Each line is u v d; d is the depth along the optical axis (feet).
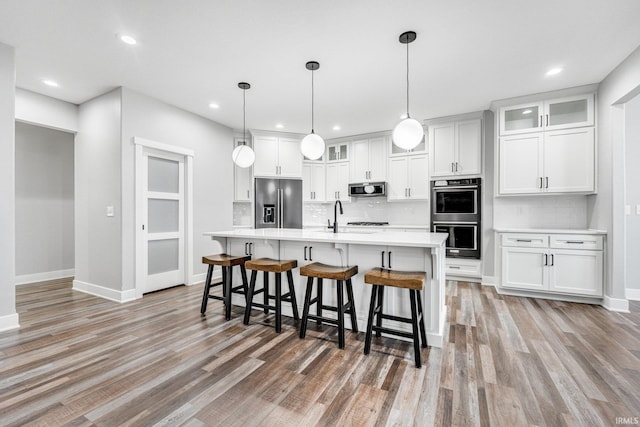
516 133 12.16
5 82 8.29
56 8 6.84
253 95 12.01
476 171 13.85
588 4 6.67
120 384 5.72
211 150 15.10
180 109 13.46
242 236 9.42
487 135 13.71
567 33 7.79
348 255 8.55
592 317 9.41
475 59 9.14
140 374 6.08
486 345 7.42
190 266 13.82
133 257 11.53
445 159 14.51
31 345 7.39
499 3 6.67
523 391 5.49
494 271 13.47
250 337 7.91
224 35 7.95
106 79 10.55
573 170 11.28
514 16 7.11
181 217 13.69
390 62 9.35
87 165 12.38
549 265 11.16
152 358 6.75
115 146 11.33
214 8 6.88
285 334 8.12
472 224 13.87
